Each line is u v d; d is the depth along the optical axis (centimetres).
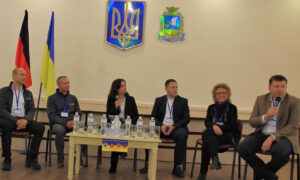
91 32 497
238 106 493
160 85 493
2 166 332
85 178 318
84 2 499
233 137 341
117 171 362
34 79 493
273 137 288
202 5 499
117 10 498
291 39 497
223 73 495
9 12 499
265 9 498
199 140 365
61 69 495
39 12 499
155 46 496
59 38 497
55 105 388
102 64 495
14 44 497
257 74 495
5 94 359
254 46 496
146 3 498
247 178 362
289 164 456
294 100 300
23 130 355
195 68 495
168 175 356
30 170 337
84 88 494
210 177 359
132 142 286
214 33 497
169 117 381
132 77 495
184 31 496
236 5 499
